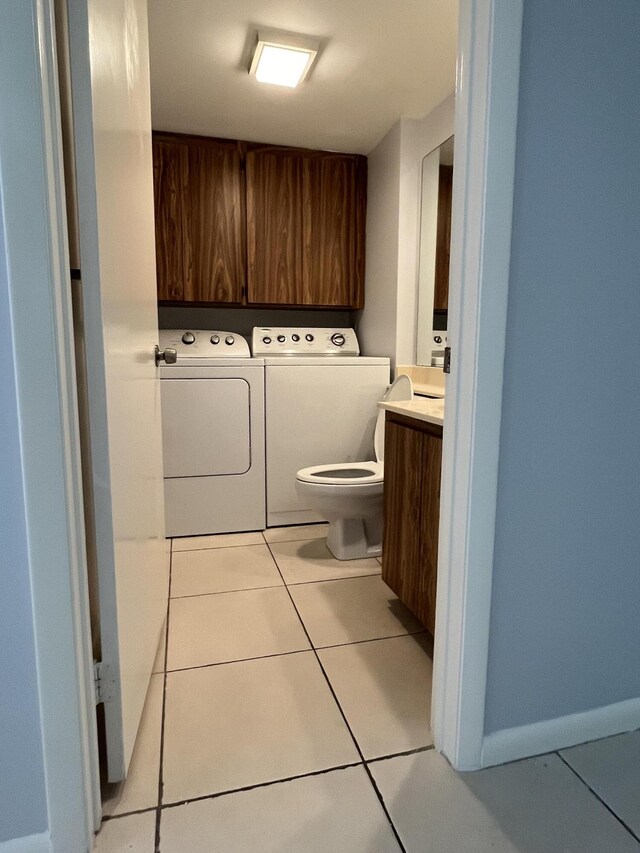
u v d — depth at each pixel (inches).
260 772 42.1
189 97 89.5
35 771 33.7
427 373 96.8
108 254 36.2
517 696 43.7
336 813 38.3
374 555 88.5
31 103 27.6
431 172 95.3
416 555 59.7
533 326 38.7
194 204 105.7
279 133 104.2
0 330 29.3
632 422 43.2
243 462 100.3
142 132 52.6
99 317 33.8
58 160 29.8
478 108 35.4
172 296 106.4
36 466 30.5
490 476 38.9
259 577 79.8
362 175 115.1
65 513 31.5
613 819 38.1
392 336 105.0
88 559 36.7
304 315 128.2
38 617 31.9
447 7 66.0
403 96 89.6
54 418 30.5
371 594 74.2
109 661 37.3
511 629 42.4
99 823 36.6
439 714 44.3
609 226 39.7
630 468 44.0
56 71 29.3
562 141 37.3
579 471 42.2
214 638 62.3
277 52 74.7
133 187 46.7
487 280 36.4
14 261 28.5
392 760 43.6
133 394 45.6
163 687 53.0
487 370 37.4
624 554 45.3
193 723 47.8
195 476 98.0
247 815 38.1
